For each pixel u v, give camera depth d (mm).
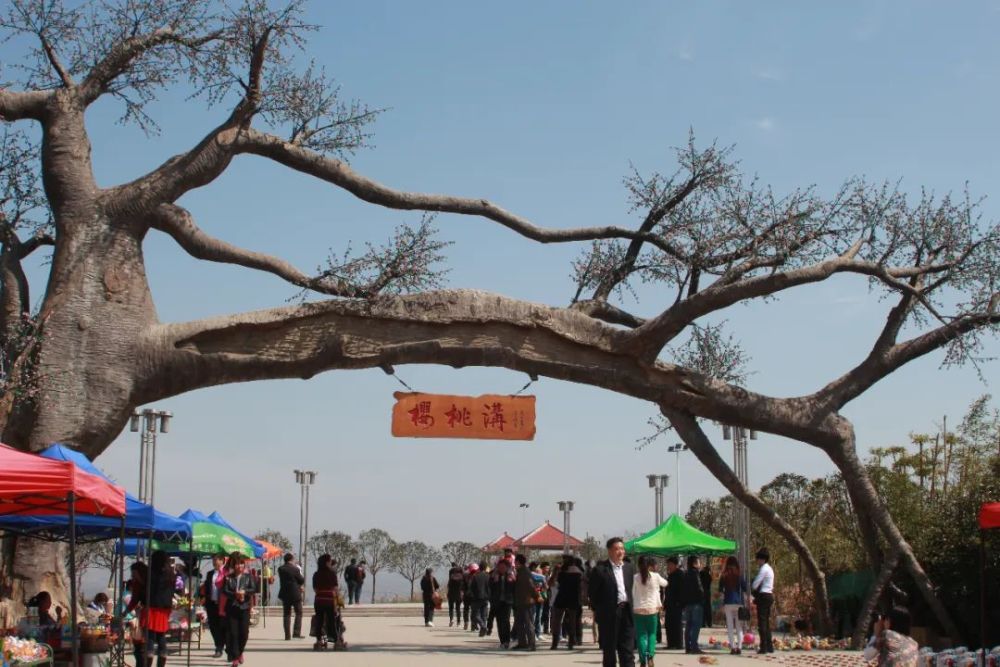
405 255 19547
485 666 16625
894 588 21062
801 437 21641
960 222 22234
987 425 25078
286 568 23562
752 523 31938
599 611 13969
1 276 19219
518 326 20109
